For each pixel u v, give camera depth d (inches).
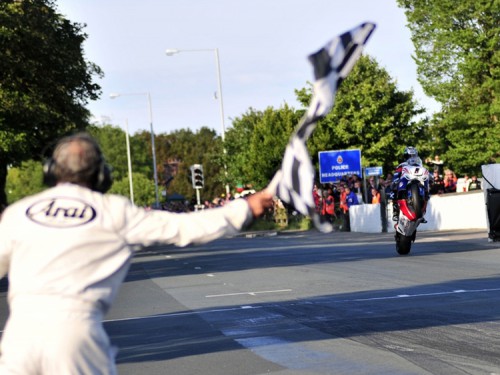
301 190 166.9
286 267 841.5
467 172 2453.2
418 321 436.1
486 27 2361.0
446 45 2432.3
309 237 1625.2
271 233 2068.2
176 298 631.8
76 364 166.2
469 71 2310.5
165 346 415.5
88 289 170.2
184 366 362.3
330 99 163.0
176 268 971.3
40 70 1684.3
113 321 523.2
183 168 5689.0
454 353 350.6
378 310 484.4
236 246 1491.1
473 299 502.9
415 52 2491.4
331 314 482.9
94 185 182.2
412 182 826.2
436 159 1610.5
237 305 556.4
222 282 732.7
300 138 166.7
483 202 1264.8
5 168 1802.4
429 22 2490.2
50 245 171.5
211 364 361.7
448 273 655.8
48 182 183.2
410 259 809.5
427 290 558.3
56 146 182.7
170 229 174.4
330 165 1991.9
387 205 1467.8
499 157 2367.1
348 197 1690.5
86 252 171.8
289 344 395.9
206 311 538.0
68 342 165.8
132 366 369.4
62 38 1780.3
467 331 399.2
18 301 169.8
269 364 354.0
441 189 1494.8
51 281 169.3
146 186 5546.3
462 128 2390.5
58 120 1731.1
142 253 1481.3
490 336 383.9
